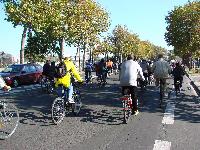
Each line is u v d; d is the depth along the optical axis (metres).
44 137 8.77
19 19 34.16
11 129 8.98
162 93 14.37
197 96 18.91
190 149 7.89
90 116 11.87
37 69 27.30
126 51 84.69
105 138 8.73
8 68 26.52
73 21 41.62
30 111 12.93
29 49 42.59
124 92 11.27
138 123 10.76
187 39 62.38
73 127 10.03
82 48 54.50
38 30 35.66
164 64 14.27
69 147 7.83
